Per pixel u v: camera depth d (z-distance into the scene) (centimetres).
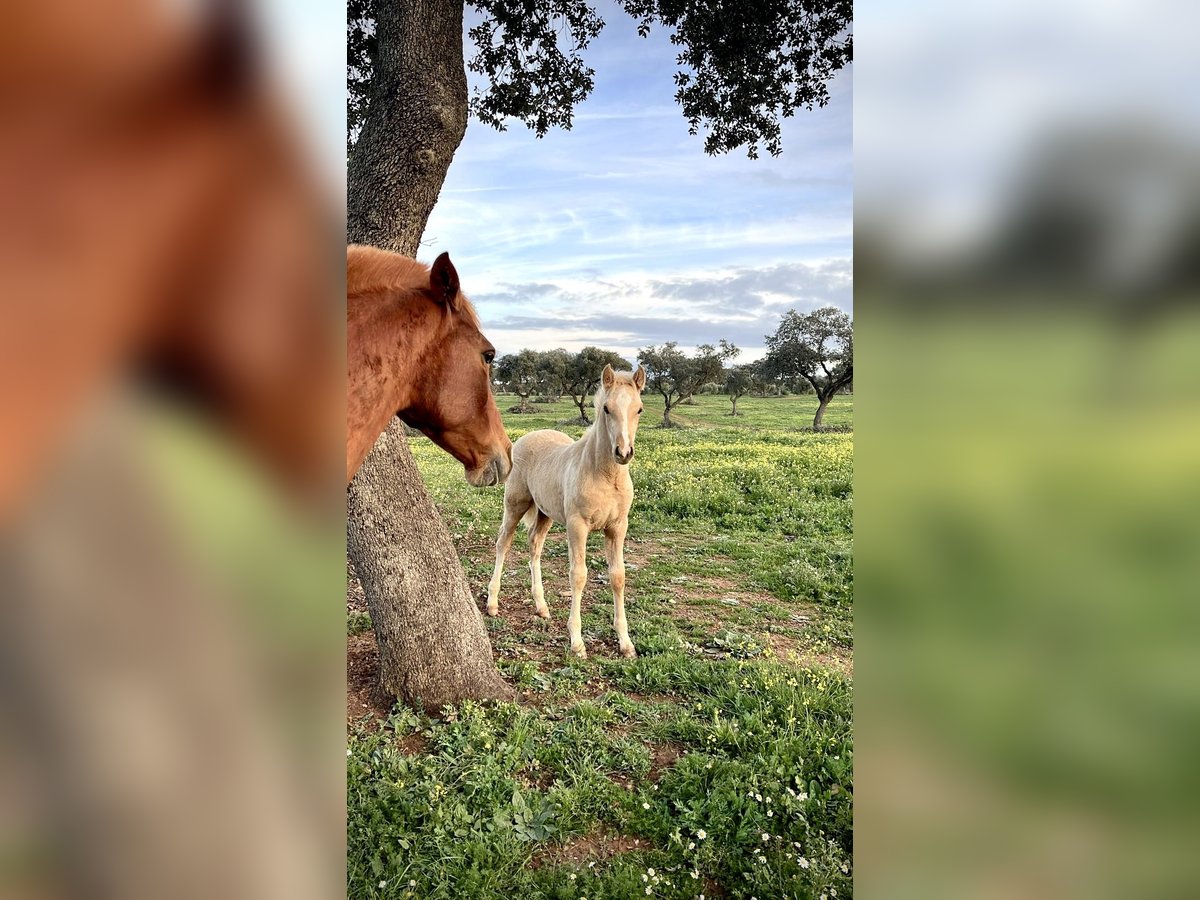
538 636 468
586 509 435
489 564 662
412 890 224
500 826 255
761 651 442
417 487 341
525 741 311
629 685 391
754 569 646
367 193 322
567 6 514
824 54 504
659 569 648
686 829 265
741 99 534
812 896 227
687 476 1104
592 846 256
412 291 176
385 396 170
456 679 342
